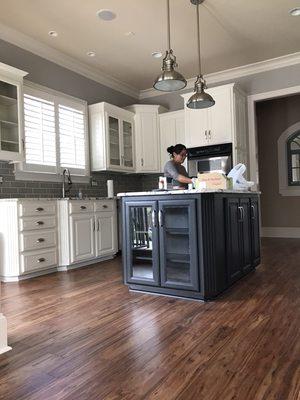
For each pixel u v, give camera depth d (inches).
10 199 139.3
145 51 188.9
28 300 111.1
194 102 146.1
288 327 81.4
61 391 57.2
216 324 84.8
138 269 117.7
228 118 201.5
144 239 116.6
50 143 180.1
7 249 139.2
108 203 185.5
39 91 174.6
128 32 167.5
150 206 112.8
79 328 85.0
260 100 219.0
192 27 164.4
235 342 73.9
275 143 272.7
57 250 157.6
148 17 154.3
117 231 193.8
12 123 152.1
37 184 175.2
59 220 159.2
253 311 93.7
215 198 107.2
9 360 68.8
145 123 232.8
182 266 109.0
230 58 203.0
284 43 185.2
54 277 145.0
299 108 263.9
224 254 113.0
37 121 172.9
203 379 59.5
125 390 56.9
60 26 159.9
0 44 160.4
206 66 213.8
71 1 140.1
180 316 91.4
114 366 65.2
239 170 136.1
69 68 198.1
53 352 71.9
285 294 109.3
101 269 160.2
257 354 68.1
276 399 52.9
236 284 123.6
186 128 215.6
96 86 219.1
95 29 163.6
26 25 158.1
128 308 99.6
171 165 136.7
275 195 273.0
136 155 231.1
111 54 191.8
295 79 205.3
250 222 139.9
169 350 71.1
